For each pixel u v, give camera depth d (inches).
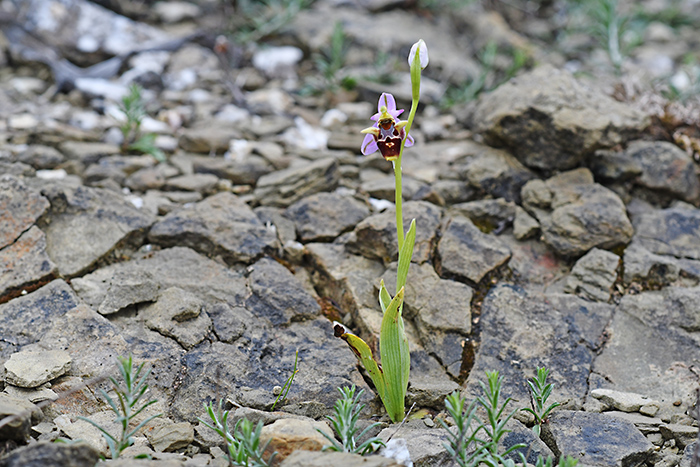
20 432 85.0
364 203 146.6
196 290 120.2
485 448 90.0
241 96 187.2
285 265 132.5
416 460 91.9
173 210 139.2
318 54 214.8
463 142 168.4
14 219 121.6
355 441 91.9
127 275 118.3
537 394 101.0
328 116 185.0
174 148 165.0
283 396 104.9
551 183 143.1
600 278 127.6
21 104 178.7
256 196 146.0
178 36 215.9
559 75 151.7
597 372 115.0
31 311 110.9
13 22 201.5
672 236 136.0
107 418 98.0
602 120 141.7
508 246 136.6
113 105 182.4
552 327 120.0
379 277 128.8
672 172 146.6
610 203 135.9
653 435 102.0
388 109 94.2
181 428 97.1
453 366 114.9
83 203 128.7
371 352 105.9
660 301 124.0
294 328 118.3
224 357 109.4
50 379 100.3
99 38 205.5
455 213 141.7
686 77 210.4
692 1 284.0
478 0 250.7
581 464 94.0
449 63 214.2
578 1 257.3
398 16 237.1
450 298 121.9
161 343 109.7
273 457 89.0
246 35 214.5
